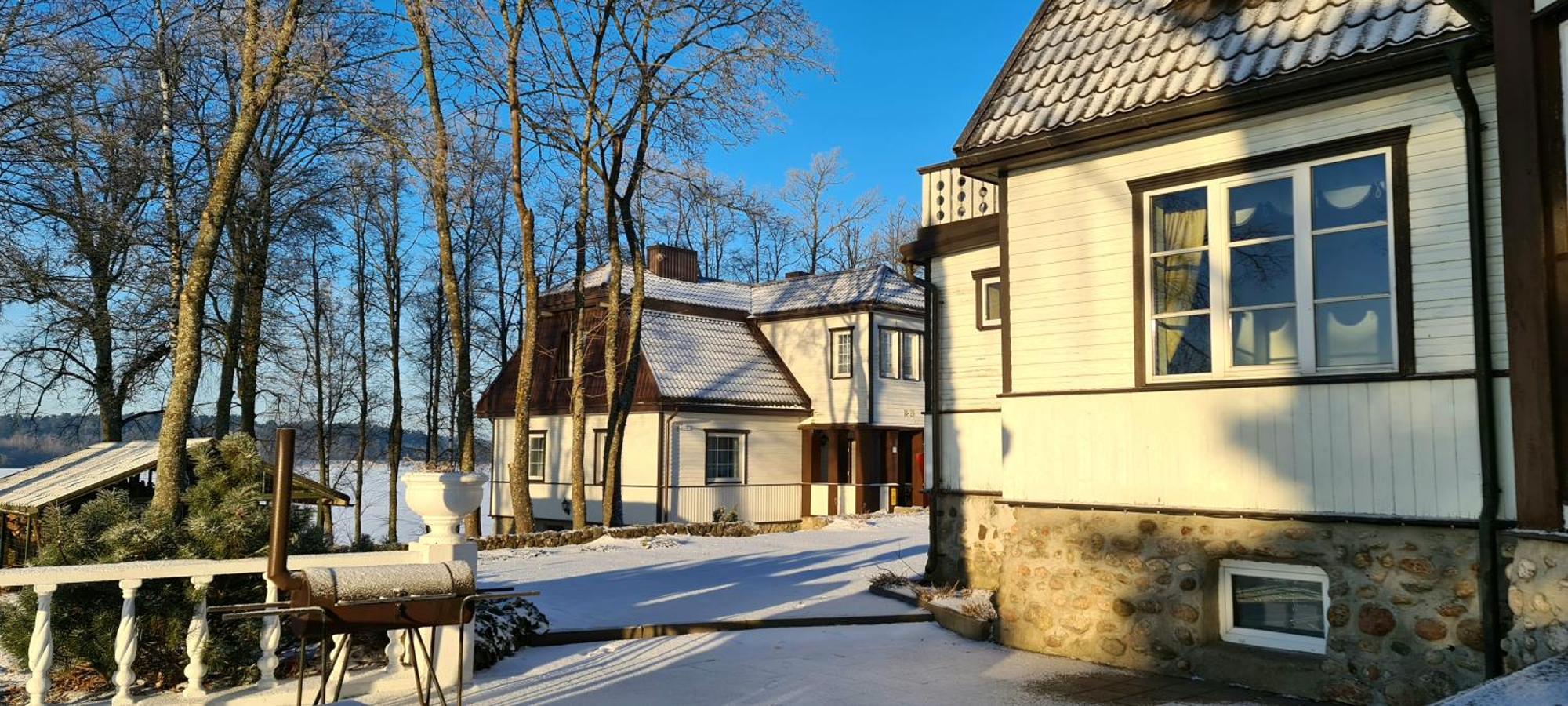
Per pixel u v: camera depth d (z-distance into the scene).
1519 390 5.64
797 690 6.61
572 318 29.52
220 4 13.77
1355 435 6.64
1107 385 7.88
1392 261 6.59
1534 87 5.54
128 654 5.46
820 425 29.38
